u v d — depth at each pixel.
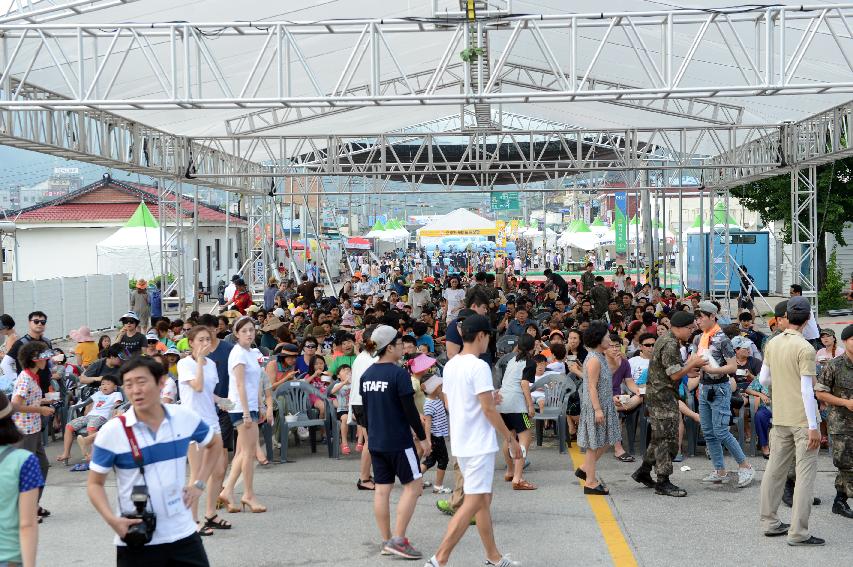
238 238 47.56
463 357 6.41
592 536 7.45
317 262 37.56
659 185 33.06
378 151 34.56
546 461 10.67
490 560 6.46
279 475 10.11
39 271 39.00
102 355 12.32
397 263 56.69
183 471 4.70
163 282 22.44
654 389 8.88
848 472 7.75
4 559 4.27
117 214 40.59
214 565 6.79
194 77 16.28
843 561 6.67
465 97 12.10
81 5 11.88
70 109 12.51
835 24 13.08
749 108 19.12
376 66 12.28
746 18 12.84
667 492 8.82
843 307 30.14
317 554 7.06
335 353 11.48
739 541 7.24
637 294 25.08
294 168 29.50
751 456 10.55
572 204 77.44
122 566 4.59
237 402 8.25
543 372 11.36
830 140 18.66
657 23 12.12
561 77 12.29
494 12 12.18
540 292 25.08
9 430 4.40
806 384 6.96
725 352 9.09
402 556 6.90
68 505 8.88
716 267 35.59
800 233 30.77
